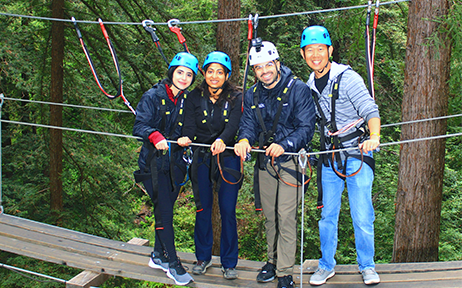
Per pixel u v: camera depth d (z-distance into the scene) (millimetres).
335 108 2885
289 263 2990
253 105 2973
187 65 2980
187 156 3213
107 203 10484
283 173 3004
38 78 9133
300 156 2842
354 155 2930
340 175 2973
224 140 3016
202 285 3186
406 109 4746
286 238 2980
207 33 12594
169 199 3166
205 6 13805
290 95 2875
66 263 3547
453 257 8812
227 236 3209
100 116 10281
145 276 3295
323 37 2807
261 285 3146
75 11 8766
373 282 3027
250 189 10391
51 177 9203
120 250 3746
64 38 8867
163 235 3135
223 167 3131
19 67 9242
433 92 4555
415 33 4570
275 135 2943
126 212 10695
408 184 4789
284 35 12562
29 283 8031
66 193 10445
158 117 3061
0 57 8906
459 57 4371
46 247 3764
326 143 3010
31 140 10164
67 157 10258
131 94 10961
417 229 4777
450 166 10109
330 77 2873
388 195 10336
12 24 9320
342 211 11375
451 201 9297
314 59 2830
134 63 9570
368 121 2764
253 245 13062
